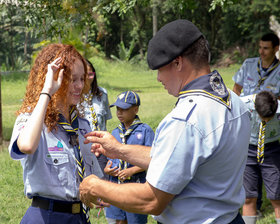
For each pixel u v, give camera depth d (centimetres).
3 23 3177
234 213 203
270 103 402
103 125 443
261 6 3200
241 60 3597
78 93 238
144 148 237
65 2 483
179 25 193
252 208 416
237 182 202
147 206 190
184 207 193
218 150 188
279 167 412
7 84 2066
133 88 1975
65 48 232
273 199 416
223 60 3762
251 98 423
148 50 201
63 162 229
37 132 210
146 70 3322
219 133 187
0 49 3491
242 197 209
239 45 3812
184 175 183
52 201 228
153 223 456
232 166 196
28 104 226
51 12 498
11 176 605
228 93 200
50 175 226
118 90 1884
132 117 390
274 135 418
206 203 192
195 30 193
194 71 195
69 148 233
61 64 226
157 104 1354
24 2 507
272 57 465
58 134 231
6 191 548
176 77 197
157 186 184
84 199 212
